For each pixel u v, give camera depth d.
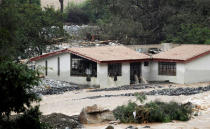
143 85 66.56
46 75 69.69
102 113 39.28
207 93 55.94
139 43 111.38
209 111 44.91
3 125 28.48
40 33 81.25
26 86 28.20
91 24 123.69
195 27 106.75
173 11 119.69
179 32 109.19
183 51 71.69
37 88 59.84
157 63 71.12
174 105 42.53
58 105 49.03
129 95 54.22
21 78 27.58
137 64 70.19
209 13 118.44
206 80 70.25
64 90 61.59
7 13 61.84
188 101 48.00
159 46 97.69
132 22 116.25
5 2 64.38
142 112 39.50
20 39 73.25
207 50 70.19
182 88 61.12
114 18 118.06
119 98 52.06
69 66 67.69
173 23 117.31
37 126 29.61
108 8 124.00
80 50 67.81
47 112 44.56
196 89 59.69
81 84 66.69
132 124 38.62
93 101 50.59
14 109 28.73
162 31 119.69
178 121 40.31
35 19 81.31
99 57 65.44
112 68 66.50
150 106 41.09
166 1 121.62
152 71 71.81
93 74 66.06
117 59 65.81
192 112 43.59
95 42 100.81
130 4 121.81
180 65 68.06
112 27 112.38
